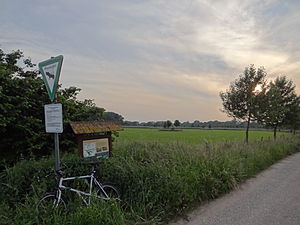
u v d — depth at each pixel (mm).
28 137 5719
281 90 19797
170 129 75500
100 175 4809
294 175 8109
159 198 4441
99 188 4281
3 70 5230
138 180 4664
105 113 7879
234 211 4664
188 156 7211
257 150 11023
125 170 4867
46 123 4086
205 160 6984
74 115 6879
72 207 3617
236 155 9094
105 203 3734
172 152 7449
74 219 3178
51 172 4152
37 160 5668
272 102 14953
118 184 4645
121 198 4434
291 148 15492
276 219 4266
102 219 3291
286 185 6719
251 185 6707
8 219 3217
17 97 5207
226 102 15758
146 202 4328
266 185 6711
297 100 20359
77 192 3920
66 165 4688
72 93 7617
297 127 22219
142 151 7316
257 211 4660
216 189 5648
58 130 3838
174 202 4484
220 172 6312
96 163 4492
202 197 5344
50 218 3236
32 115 5949
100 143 5758
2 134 5590
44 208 3467
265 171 8844
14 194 4066
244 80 15156
